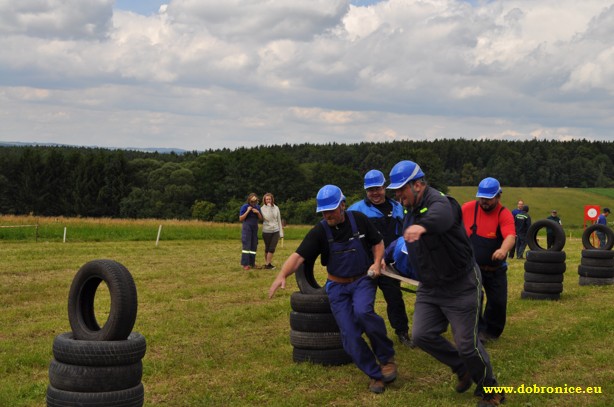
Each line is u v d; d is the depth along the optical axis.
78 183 104.75
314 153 141.50
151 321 9.84
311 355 7.54
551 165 133.50
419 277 6.11
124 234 29.61
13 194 108.31
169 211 98.00
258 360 7.80
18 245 23.20
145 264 17.78
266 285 13.91
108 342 5.26
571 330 9.59
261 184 97.75
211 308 11.11
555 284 12.56
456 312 6.05
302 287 7.71
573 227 67.00
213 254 21.22
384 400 6.36
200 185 100.19
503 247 8.38
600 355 8.13
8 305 11.14
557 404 6.36
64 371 5.23
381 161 128.88
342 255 6.82
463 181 131.62
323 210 6.69
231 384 6.82
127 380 5.30
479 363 6.06
